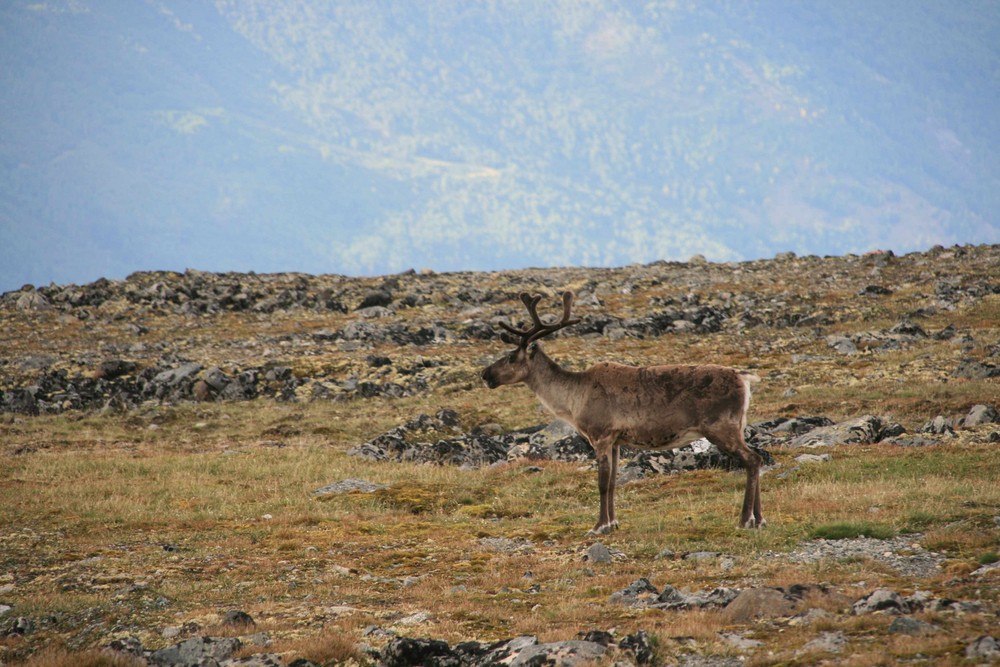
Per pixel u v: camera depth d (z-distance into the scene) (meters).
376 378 176.00
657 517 76.06
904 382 145.75
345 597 57.22
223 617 52.91
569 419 73.88
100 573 64.69
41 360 182.12
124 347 198.75
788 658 39.62
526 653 41.50
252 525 82.88
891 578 50.78
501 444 126.19
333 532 77.88
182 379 171.62
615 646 42.41
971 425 111.94
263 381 174.50
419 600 55.69
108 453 131.88
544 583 57.91
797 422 117.56
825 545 61.62
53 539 78.25
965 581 48.44
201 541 76.25
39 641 51.91
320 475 109.56
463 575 61.75
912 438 105.19
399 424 147.62
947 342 174.62
